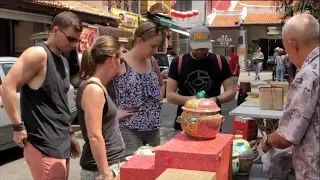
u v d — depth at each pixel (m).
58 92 3.19
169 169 2.32
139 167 2.53
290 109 2.29
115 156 2.99
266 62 35.19
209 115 2.58
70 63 7.89
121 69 3.44
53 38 3.16
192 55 4.07
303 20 2.31
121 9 21.06
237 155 3.04
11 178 5.88
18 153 7.20
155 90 3.55
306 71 2.24
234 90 4.10
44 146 3.10
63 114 3.23
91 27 13.76
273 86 3.76
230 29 35.66
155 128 3.55
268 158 3.01
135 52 3.50
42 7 12.55
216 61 4.05
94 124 2.73
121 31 16.08
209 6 38.16
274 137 2.43
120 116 3.40
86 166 3.00
